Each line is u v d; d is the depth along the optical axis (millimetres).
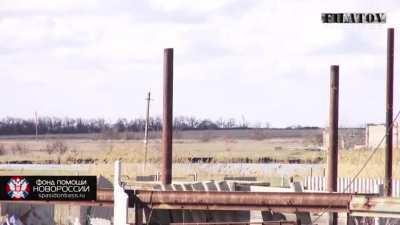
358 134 127000
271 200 37125
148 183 46938
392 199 35562
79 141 199250
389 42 49562
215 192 37531
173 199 37688
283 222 37500
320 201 36688
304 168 91500
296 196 36875
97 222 44062
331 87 49625
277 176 70438
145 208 38031
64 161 113938
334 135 49625
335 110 49656
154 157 107938
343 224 44469
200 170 74125
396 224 43000
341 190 54281
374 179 53250
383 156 71250
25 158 130500
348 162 72000
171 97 47219
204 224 37156
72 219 44562
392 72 49594
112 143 172500
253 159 120562
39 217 42000
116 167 37125
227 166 82312
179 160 96500
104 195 39312
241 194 37438
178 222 40188
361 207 36094
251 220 41719
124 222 36531
